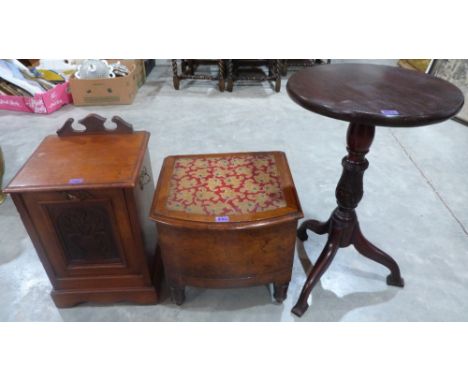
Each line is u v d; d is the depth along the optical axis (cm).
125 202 116
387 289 150
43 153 126
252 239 117
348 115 91
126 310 142
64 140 135
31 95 298
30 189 109
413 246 171
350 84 110
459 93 104
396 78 116
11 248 169
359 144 114
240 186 127
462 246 171
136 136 137
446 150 252
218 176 132
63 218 119
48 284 152
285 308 143
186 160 142
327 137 267
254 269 128
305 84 109
